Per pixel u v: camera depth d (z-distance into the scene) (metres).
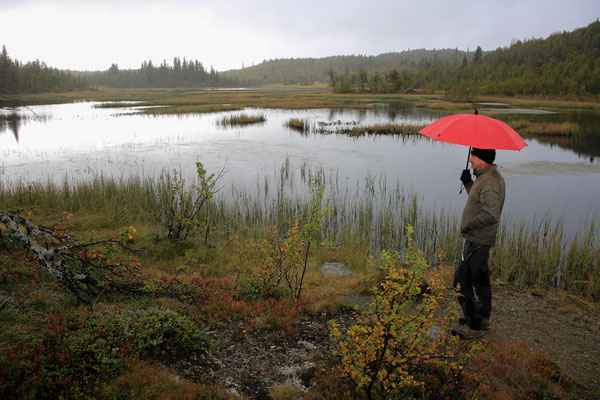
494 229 4.15
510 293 6.18
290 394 3.40
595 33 185.62
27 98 91.81
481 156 4.10
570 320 5.16
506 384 3.63
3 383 2.76
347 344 3.42
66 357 3.20
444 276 6.45
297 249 5.41
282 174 16.83
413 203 11.75
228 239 9.03
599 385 3.72
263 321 4.83
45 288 4.68
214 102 72.44
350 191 14.59
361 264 7.61
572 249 7.54
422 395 3.36
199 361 3.86
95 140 26.62
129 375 3.23
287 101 75.50
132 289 5.03
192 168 18.06
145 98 95.25
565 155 21.75
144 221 10.38
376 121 39.84
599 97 78.19
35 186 11.51
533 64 174.38
